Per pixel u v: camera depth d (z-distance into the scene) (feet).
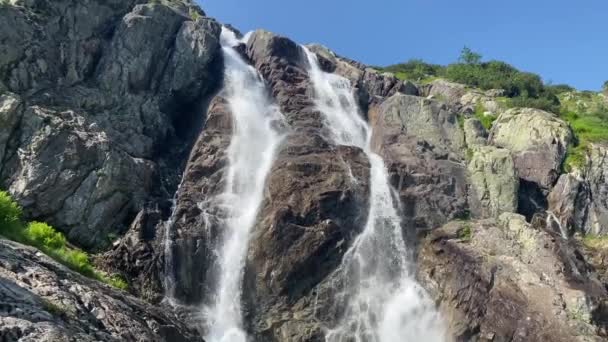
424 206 96.89
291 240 85.76
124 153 87.86
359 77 136.26
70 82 98.37
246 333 80.94
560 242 88.53
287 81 123.65
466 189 102.68
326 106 121.70
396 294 86.84
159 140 103.55
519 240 88.33
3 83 87.40
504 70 184.14
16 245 48.91
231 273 84.48
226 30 138.51
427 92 154.51
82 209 79.56
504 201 101.19
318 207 89.56
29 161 78.64
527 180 110.63
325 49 148.66
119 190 84.28
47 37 99.09
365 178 97.50
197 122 110.73
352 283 85.40
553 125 120.16
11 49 91.09
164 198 91.81
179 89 111.14
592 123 138.10
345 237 88.63
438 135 115.03
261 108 115.75
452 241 89.51
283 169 94.58
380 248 90.38
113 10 114.01
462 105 143.95
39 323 37.73
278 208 88.43
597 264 95.61
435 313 83.66
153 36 112.06
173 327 54.03
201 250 84.38
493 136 124.98
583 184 108.06
